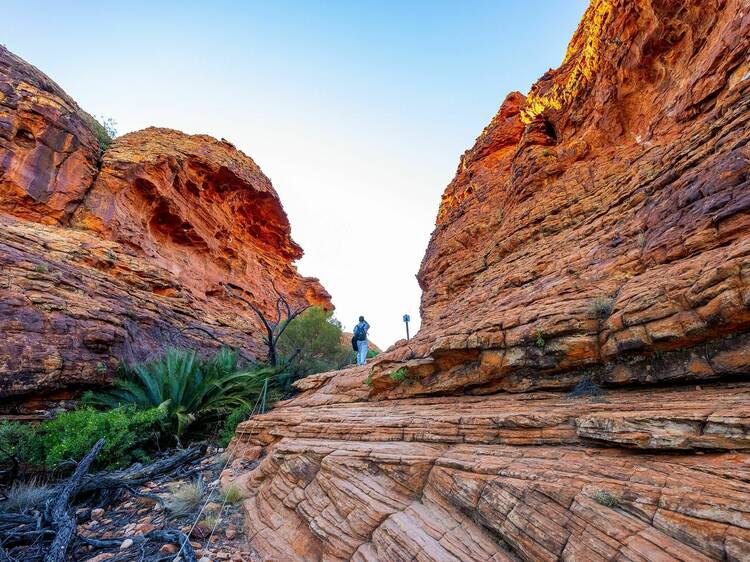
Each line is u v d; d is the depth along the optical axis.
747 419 2.66
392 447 4.46
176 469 7.13
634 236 6.07
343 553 3.61
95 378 9.22
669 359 3.93
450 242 16.34
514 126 19.31
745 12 6.70
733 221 4.38
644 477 2.73
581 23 13.32
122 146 18.78
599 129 10.91
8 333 8.09
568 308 4.92
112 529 4.83
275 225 30.89
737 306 3.38
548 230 9.88
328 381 9.89
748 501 2.17
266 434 7.48
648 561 2.21
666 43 9.06
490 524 3.06
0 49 15.34
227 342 16.02
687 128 7.33
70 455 6.67
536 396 4.80
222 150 25.94
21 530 4.48
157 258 17.88
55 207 14.30
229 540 4.47
